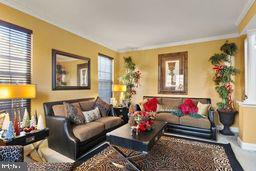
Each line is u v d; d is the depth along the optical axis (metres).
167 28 3.81
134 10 2.93
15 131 2.10
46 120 2.97
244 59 3.91
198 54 4.63
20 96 2.18
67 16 3.21
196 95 4.65
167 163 2.41
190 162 2.45
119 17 3.23
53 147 2.88
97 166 2.32
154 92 5.30
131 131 2.48
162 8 2.85
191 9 2.88
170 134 3.86
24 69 2.92
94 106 3.94
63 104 3.27
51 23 3.38
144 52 5.49
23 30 2.86
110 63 5.58
